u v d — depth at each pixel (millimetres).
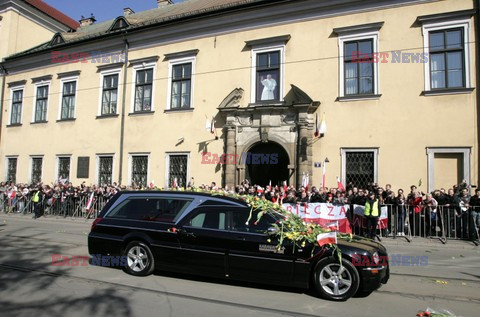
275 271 5609
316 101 13891
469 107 12117
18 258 7895
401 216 11172
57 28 27438
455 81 12500
